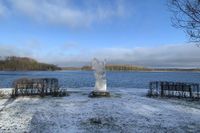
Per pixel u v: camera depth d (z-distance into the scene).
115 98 18.30
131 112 13.01
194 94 20.56
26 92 19.19
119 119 11.43
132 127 10.14
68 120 11.16
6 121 10.87
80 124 10.52
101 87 19.39
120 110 13.48
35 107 14.23
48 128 9.88
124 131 9.59
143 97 19.38
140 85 43.72
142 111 13.30
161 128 10.02
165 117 11.93
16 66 175.38
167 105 15.37
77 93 21.50
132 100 17.41
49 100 17.06
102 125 10.40
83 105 14.95
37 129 9.72
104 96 19.03
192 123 10.85
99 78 19.47
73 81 54.47
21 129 9.68
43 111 13.07
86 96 19.39
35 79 19.52
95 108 13.96
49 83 19.86
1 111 13.02
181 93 20.47
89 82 50.72
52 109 13.62
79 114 12.39
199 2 7.32
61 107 14.25
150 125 10.46
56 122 10.80
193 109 14.04
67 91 23.11
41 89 19.44
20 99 17.48
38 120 11.12
